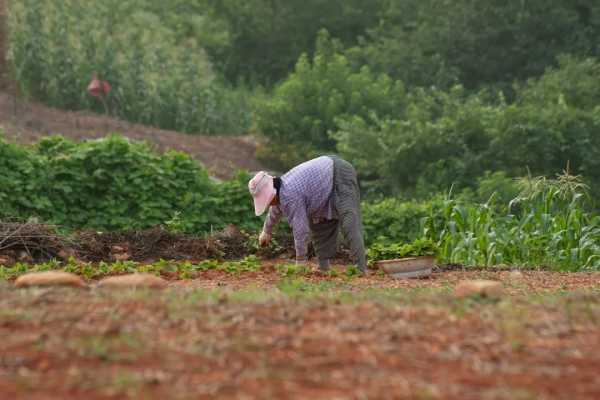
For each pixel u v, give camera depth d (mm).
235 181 47594
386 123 79562
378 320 15664
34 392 11578
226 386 11828
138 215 44344
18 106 84750
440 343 14109
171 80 102750
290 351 13586
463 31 112562
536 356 13500
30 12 95875
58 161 43062
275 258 41781
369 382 12031
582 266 37062
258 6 139500
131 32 110688
